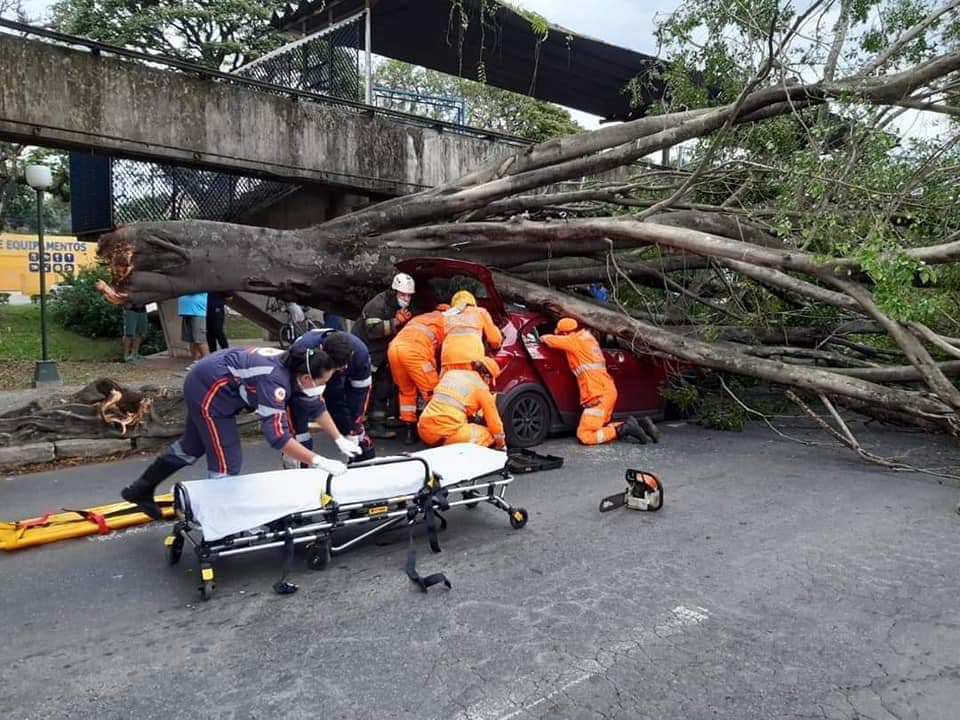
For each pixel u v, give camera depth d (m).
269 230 7.84
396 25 12.93
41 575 4.22
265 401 4.16
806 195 7.55
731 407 9.03
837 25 7.76
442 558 4.48
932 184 7.34
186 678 3.06
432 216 8.36
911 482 6.36
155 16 15.23
